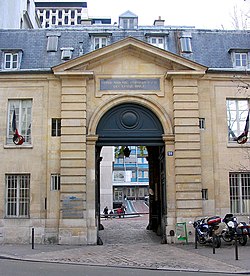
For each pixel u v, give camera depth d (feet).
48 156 68.49
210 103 70.54
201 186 67.67
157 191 82.99
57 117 69.41
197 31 78.69
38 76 70.28
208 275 39.93
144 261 48.98
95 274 39.83
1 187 67.87
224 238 62.54
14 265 45.80
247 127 69.72
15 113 70.33
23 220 67.10
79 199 66.18
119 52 69.92
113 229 92.02
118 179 276.62
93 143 68.13
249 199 69.62
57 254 55.06
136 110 70.44
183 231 65.92
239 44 77.41
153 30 79.61
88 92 69.62
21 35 77.05
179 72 68.95
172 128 69.00
